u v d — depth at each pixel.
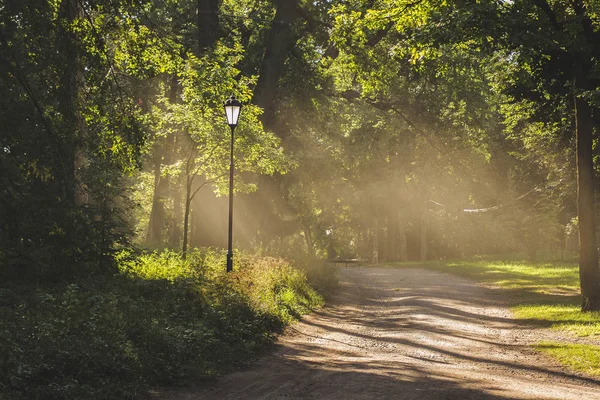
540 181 52.12
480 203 59.78
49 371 8.09
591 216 19.81
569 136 25.70
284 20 32.91
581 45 18.17
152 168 43.25
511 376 10.64
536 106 23.98
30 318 9.81
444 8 18.59
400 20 19.91
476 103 37.41
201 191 34.25
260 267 21.22
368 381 9.61
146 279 15.74
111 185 18.14
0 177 15.16
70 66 16.39
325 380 9.75
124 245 17.98
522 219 51.59
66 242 15.57
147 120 22.75
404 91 38.34
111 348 9.13
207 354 10.98
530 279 32.91
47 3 16.25
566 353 12.91
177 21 35.31
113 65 19.77
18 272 15.10
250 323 13.80
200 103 23.17
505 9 17.95
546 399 8.59
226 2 37.88
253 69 35.12
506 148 53.19
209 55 24.03
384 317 19.42
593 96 17.59
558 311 20.06
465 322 18.23
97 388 8.15
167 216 50.69
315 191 48.78
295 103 36.09
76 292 12.70
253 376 10.13
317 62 36.84
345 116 42.44
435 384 9.41
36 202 15.29
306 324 16.94
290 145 37.62
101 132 18.38
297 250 30.78
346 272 42.31
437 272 41.31
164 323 11.43
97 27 18.42
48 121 16.14
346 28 22.00
